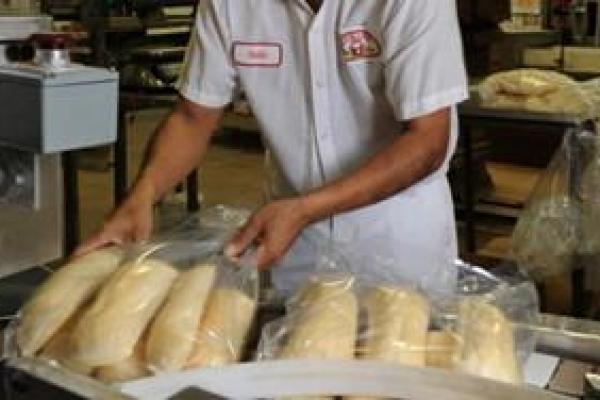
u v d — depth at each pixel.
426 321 0.73
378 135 1.34
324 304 0.74
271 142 1.44
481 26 4.07
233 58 1.39
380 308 0.73
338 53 1.31
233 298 0.75
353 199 1.06
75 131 1.31
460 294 0.81
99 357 0.66
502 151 4.26
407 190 1.31
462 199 3.71
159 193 1.28
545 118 2.80
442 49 1.19
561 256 2.76
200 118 1.40
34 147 1.29
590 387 0.70
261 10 1.34
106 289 0.71
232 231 0.90
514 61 4.39
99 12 3.87
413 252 1.33
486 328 0.73
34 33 1.38
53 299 0.70
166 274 0.74
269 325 0.74
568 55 4.52
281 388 0.65
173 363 0.66
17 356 0.68
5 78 1.29
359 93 1.32
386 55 1.23
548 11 5.18
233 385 0.64
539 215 2.81
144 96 3.45
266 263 0.90
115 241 0.87
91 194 4.90
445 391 0.63
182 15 4.32
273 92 1.39
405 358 0.68
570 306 2.73
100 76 1.33
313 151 1.39
